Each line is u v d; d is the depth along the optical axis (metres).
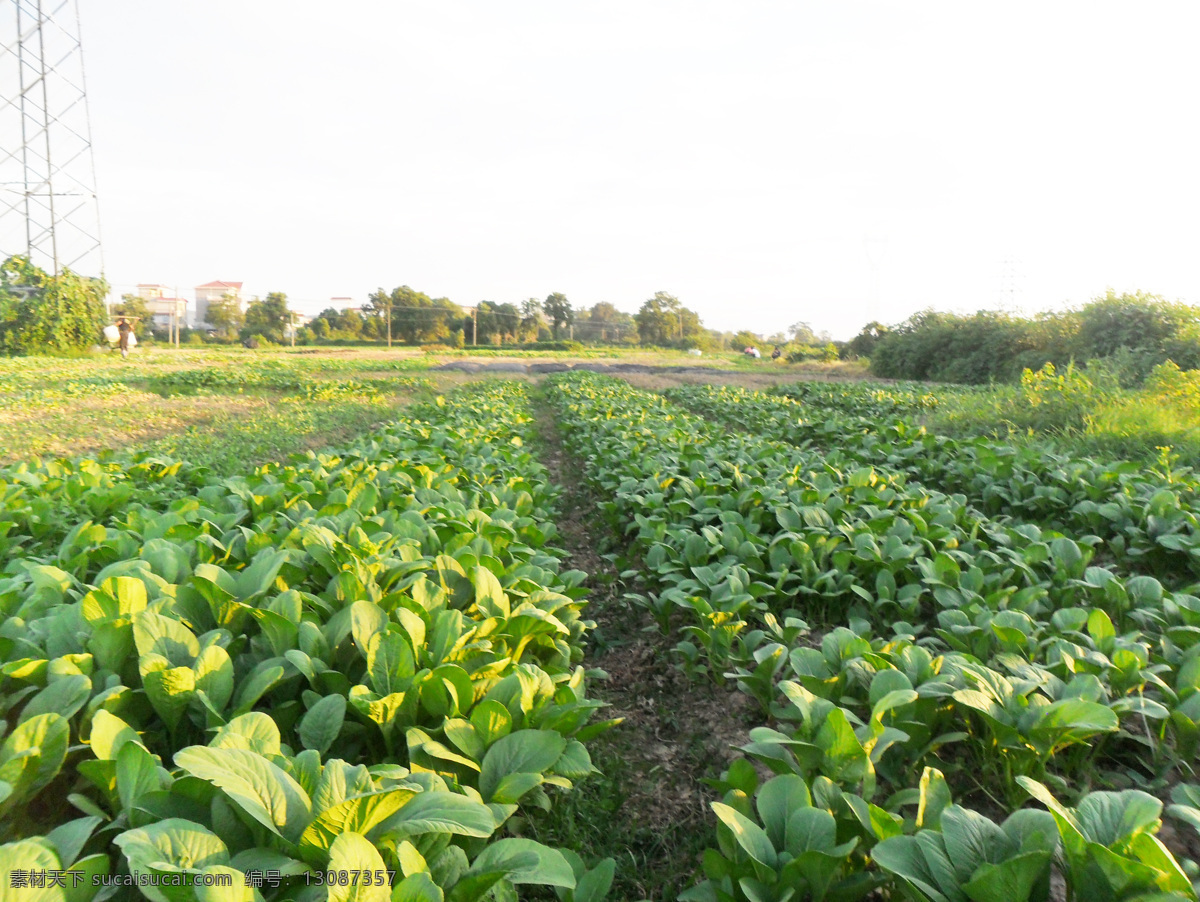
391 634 2.83
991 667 3.63
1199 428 9.95
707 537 5.15
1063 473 7.32
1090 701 2.82
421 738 2.61
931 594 4.95
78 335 36.31
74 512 6.12
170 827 1.79
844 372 39.25
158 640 2.79
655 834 3.22
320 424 14.76
